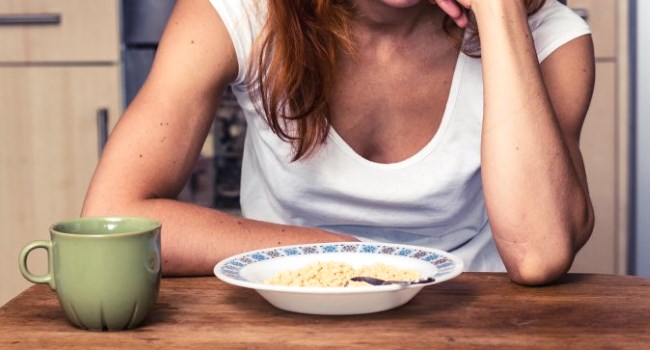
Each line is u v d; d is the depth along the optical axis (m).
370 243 0.98
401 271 0.86
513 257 0.98
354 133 1.26
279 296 0.81
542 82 1.04
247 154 1.42
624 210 2.54
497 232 1.00
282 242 1.03
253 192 1.41
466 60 1.24
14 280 2.62
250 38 1.20
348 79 1.23
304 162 1.26
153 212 1.04
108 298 0.77
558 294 0.91
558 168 1.01
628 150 2.52
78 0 2.50
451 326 0.79
